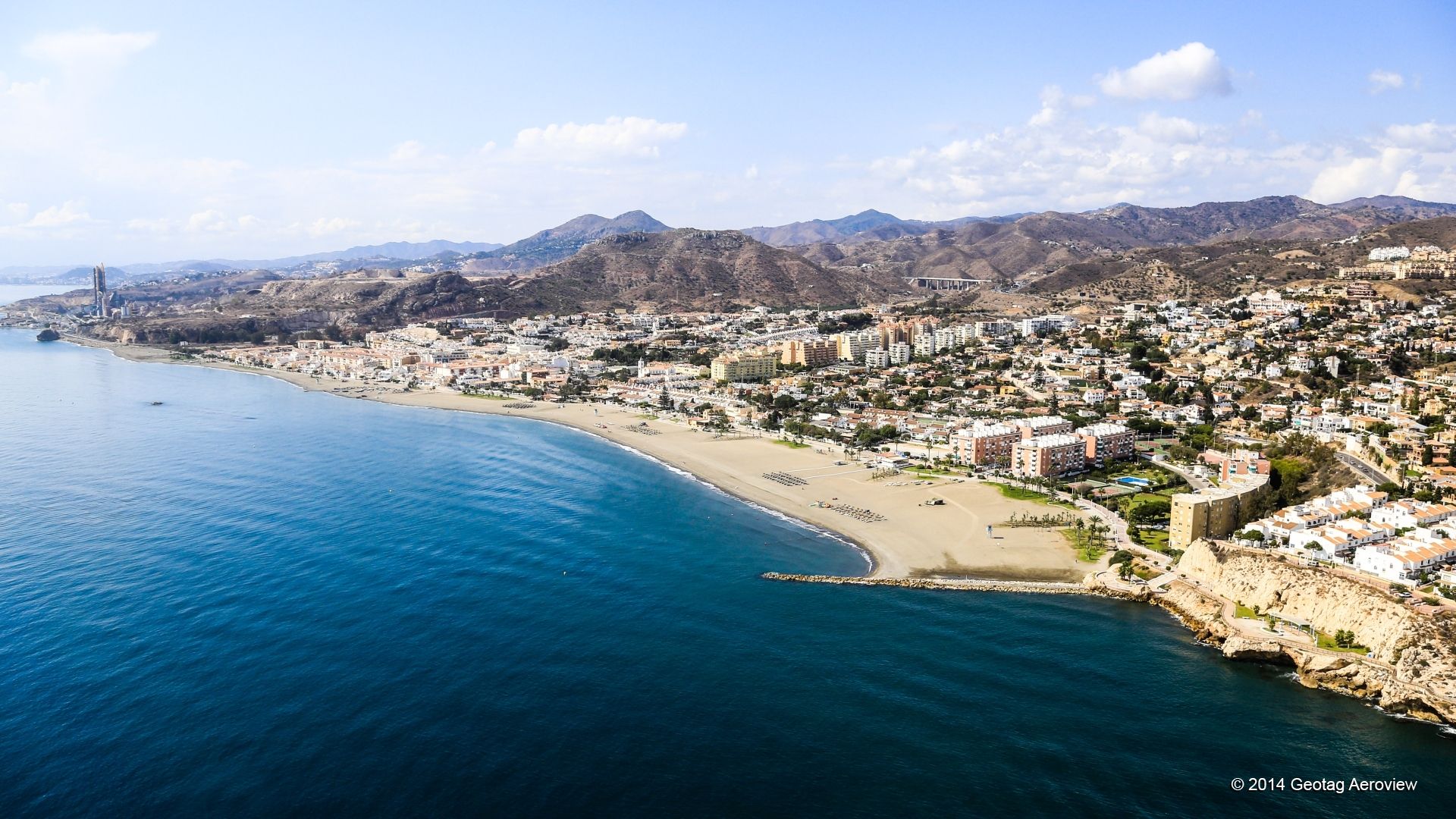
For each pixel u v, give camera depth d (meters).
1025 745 117.50
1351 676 132.75
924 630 153.50
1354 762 114.31
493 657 141.50
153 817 102.50
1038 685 133.75
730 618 158.25
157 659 139.50
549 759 113.94
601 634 150.88
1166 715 125.25
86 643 144.88
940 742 118.06
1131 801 106.12
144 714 123.56
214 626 152.25
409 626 153.25
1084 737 119.50
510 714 124.50
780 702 128.12
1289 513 185.50
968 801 105.94
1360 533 167.38
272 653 142.12
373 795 106.56
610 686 132.75
